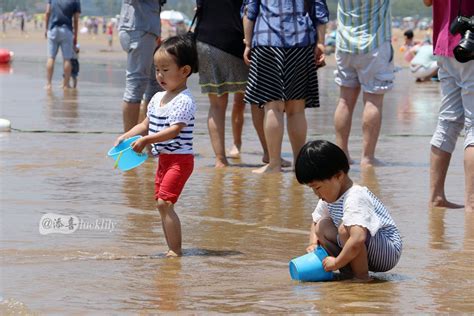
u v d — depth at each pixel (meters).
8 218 15.55
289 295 11.02
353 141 27.23
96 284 11.53
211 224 15.45
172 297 10.91
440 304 10.66
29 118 31.08
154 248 13.71
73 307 10.43
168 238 13.31
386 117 34.50
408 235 14.76
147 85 23.56
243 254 13.38
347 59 22.38
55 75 55.75
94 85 48.69
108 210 16.38
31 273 12.06
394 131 29.81
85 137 26.39
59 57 82.50
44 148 23.94
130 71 23.27
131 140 13.65
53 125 29.16
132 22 22.97
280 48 20.88
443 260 13.03
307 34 21.06
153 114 13.77
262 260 13.02
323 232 12.09
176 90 13.80
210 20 21.92
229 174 20.86
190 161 13.66
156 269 12.41
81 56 95.69
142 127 14.17
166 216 13.36
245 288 11.39
